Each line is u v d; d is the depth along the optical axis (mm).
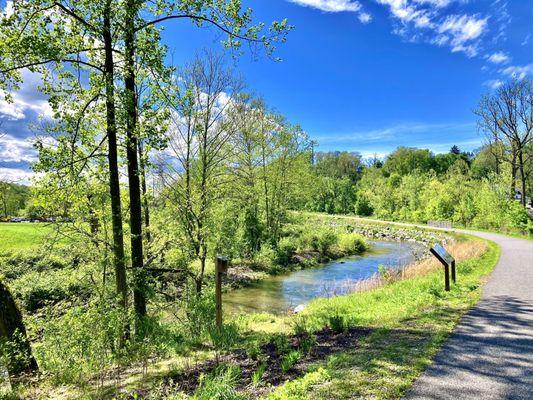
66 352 6121
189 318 8641
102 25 8891
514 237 29047
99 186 10320
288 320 10562
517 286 10375
